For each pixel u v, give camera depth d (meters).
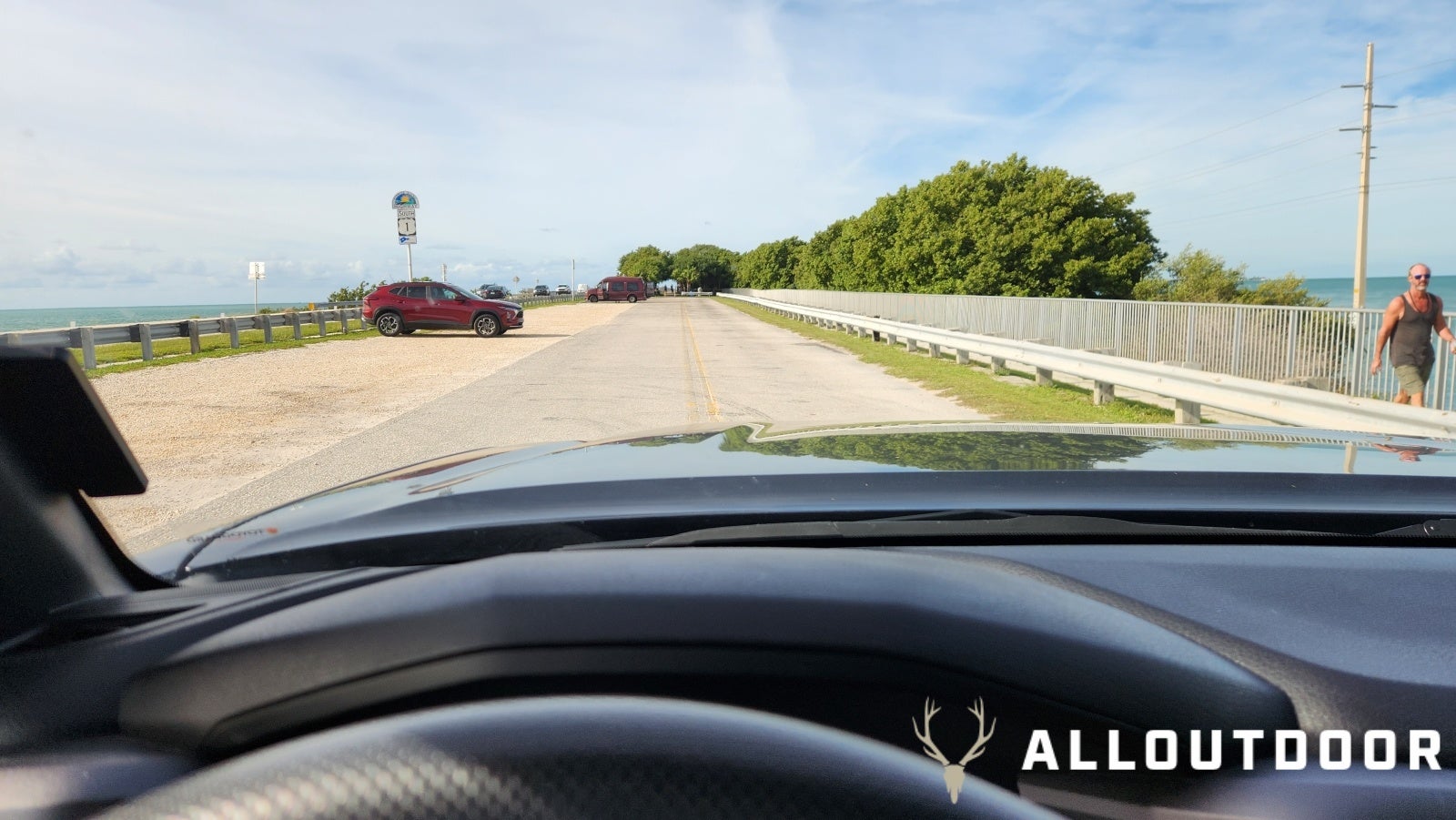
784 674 0.53
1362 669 0.71
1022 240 43.53
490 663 0.52
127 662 0.61
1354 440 1.74
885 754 0.42
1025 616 0.59
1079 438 1.71
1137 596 0.87
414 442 8.19
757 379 14.17
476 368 15.94
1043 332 15.87
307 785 0.38
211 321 19.42
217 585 0.80
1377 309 8.41
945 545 1.07
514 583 0.57
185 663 0.56
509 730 0.39
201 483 6.55
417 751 0.38
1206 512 1.17
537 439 8.32
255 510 5.71
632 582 0.57
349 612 0.56
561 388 12.69
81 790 0.52
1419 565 0.97
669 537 1.08
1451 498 1.25
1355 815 0.58
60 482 0.71
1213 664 0.64
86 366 15.08
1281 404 7.62
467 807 0.36
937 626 0.56
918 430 1.88
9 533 0.67
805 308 38.16
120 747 0.55
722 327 33.38
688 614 0.54
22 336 13.75
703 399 11.45
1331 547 1.05
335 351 19.97
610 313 50.16
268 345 21.44
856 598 0.57
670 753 0.37
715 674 0.53
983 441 1.67
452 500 1.28
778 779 0.37
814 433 1.83
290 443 8.20
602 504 1.23
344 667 0.53
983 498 1.22
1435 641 0.77
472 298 26.28
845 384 13.42
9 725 0.56
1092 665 0.58
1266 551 1.03
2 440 0.67
